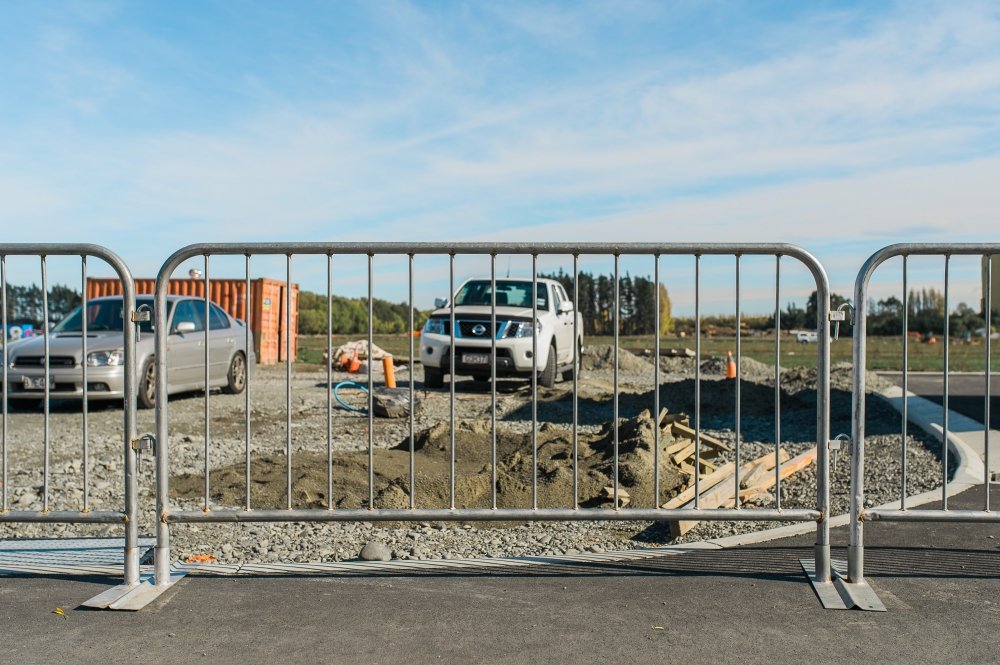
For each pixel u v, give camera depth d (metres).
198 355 13.45
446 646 3.52
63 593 4.21
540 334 14.98
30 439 9.84
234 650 3.49
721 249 4.48
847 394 13.63
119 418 11.61
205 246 4.44
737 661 3.38
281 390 15.90
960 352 32.19
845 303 4.42
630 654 3.44
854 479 4.31
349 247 4.50
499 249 4.53
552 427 9.43
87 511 4.38
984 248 4.46
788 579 4.38
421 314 44.00
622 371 22.00
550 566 4.64
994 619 3.83
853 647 3.51
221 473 7.61
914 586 4.27
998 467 7.61
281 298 24.88
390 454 8.30
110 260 4.40
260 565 4.64
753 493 7.02
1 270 4.57
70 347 11.75
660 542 5.88
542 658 3.40
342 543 5.57
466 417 12.45
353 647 3.51
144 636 3.64
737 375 4.63
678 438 8.84
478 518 4.40
